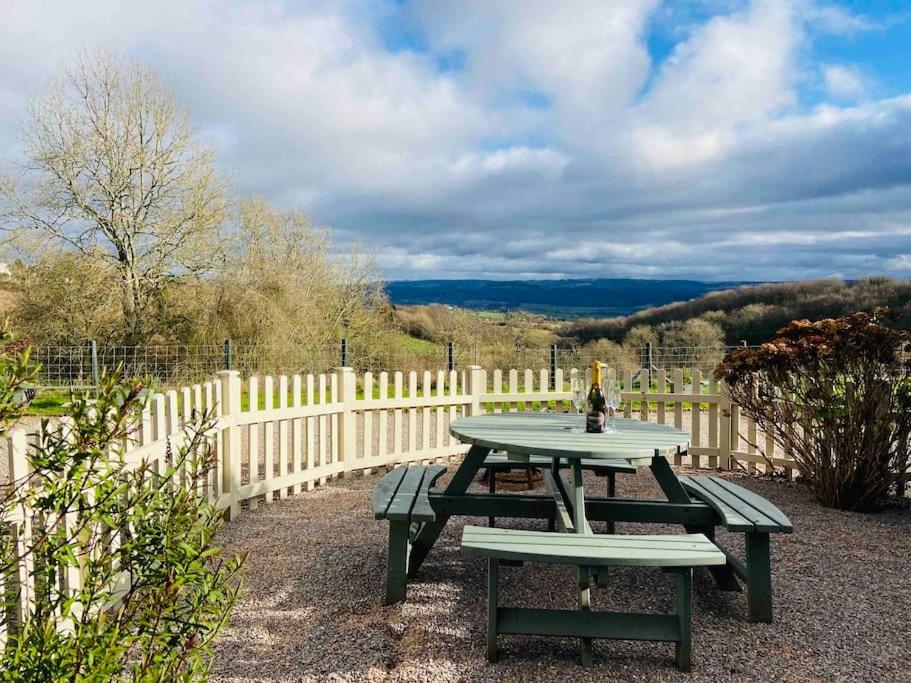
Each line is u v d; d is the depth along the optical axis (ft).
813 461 19.34
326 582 13.14
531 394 27.40
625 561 9.39
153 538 6.48
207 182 52.80
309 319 56.34
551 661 9.90
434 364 54.75
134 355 46.91
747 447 26.84
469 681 9.29
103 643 5.57
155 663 6.03
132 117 50.16
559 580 13.29
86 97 49.65
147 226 51.21
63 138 48.85
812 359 18.89
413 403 24.93
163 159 51.16
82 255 49.73
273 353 50.34
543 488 21.50
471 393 26.71
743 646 10.44
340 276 62.08
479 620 11.28
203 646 6.29
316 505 19.48
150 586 6.40
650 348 41.68
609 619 9.84
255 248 59.72
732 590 12.73
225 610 6.72
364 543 15.71
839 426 18.60
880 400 17.93
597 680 9.36
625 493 20.74
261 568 13.97
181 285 52.47
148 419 13.87
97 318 49.65
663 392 25.72
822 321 19.29
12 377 5.41
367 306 62.39
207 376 47.67
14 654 5.31
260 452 28.32
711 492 13.46
